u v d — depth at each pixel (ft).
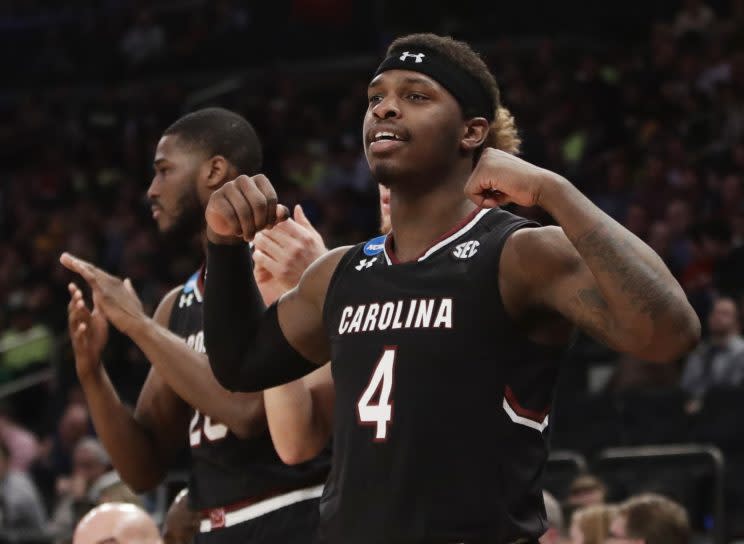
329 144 58.85
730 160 46.29
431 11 67.36
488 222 9.12
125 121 69.10
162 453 13.84
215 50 73.82
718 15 63.72
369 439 8.62
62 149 70.03
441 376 8.55
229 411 12.26
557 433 30.91
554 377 8.93
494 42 65.05
